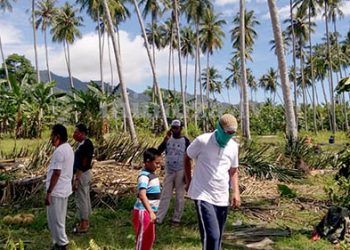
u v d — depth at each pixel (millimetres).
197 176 4773
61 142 5672
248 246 6375
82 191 6727
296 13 53219
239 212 8352
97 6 32125
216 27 54406
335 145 26188
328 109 63344
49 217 5668
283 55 15281
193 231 7000
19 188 8875
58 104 29734
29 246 6148
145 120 43969
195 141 4805
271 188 10797
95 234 6719
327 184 11641
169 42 59312
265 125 55188
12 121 27969
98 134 26062
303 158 14172
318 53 62688
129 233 6812
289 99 15305
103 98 27266
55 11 53344
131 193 8898
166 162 7262
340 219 6676
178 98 43812
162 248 6148
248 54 59281
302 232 7117
